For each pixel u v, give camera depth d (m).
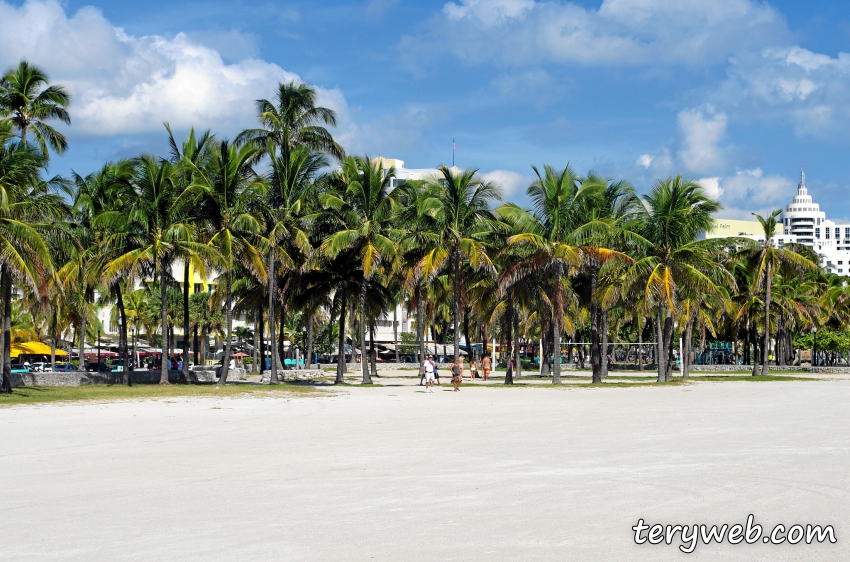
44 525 10.77
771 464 15.74
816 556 9.45
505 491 12.93
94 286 51.72
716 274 54.66
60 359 81.62
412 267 51.25
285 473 14.72
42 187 40.09
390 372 79.12
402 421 25.11
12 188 37.31
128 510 11.66
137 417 26.55
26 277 35.91
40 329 79.50
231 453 17.48
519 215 47.97
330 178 49.19
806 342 92.81
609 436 20.61
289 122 50.91
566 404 32.94
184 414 27.75
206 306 85.00
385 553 9.33
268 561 9.03
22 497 12.69
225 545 9.70
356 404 32.97
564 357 117.06
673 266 51.56
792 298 76.62
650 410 29.50
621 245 52.16
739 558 9.35
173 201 44.47
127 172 46.56
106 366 67.94
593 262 48.88
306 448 18.27
